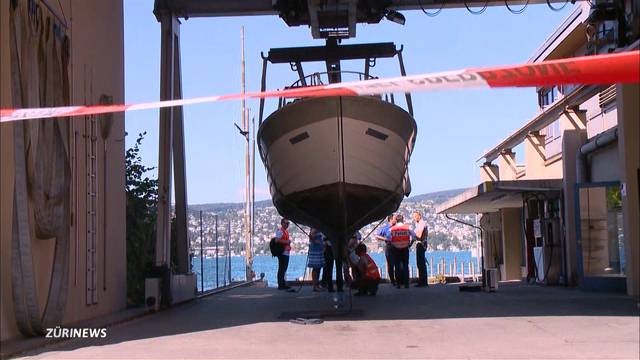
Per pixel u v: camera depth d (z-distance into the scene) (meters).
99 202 10.82
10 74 8.00
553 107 18.20
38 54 8.48
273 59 14.09
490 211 27.80
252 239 35.75
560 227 16.81
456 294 13.69
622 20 13.27
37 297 8.05
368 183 12.77
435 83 3.75
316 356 6.45
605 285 14.12
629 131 12.38
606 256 14.45
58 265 8.61
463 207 25.20
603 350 6.52
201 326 8.98
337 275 12.99
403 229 16.47
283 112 12.37
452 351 6.60
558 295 12.92
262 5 13.72
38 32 8.52
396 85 3.82
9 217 7.95
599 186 14.55
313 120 12.11
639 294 12.45
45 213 8.28
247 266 32.78
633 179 12.33
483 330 7.98
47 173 8.44
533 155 22.86
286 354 6.59
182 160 13.80
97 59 10.89
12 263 7.57
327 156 12.30
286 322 9.16
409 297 13.01
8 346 7.20
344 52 14.00
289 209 14.02
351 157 12.34
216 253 19.02
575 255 16.06
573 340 7.12
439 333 7.80
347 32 14.28
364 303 11.82
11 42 7.67
